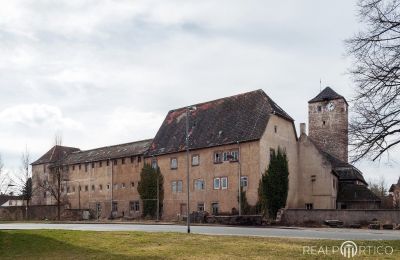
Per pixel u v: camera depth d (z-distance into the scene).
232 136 57.66
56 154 95.25
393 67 17.08
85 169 81.50
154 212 64.81
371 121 17.47
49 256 19.52
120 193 73.62
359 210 44.66
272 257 16.92
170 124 70.50
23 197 82.00
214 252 18.64
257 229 36.56
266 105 59.12
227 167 57.06
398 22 17.12
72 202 83.25
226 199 56.44
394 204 85.88
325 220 46.12
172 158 63.81
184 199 61.38
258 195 53.59
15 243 22.45
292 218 47.88
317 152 62.75
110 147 81.69
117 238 23.75
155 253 18.88
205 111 66.44
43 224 49.97
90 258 18.45
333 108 75.94
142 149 71.62
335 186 64.88
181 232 29.09
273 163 55.81
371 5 17.38
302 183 63.12
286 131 61.22
